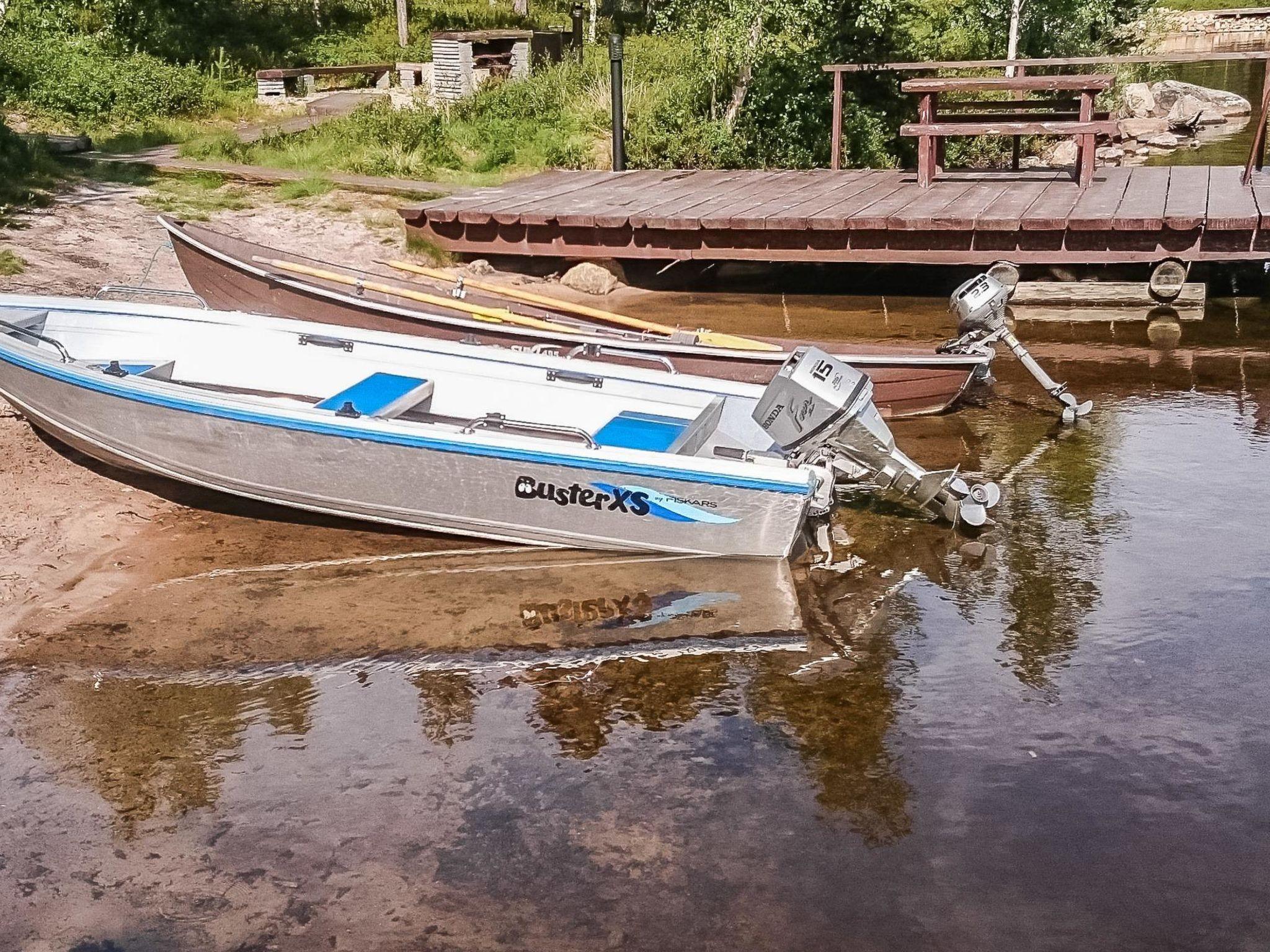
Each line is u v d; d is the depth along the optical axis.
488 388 6.97
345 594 5.61
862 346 8.00
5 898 3.65
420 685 4.84
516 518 6.03
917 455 7.31
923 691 4.77
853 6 16.03
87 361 7.12
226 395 6.11
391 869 3.78
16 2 18.06
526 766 4.30
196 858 3.83
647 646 5.14
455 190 13.59
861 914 3.57
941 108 16.22
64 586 5.64
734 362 7.66
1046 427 7.75
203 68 19.56
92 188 12.47
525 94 16.91
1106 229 10.30
